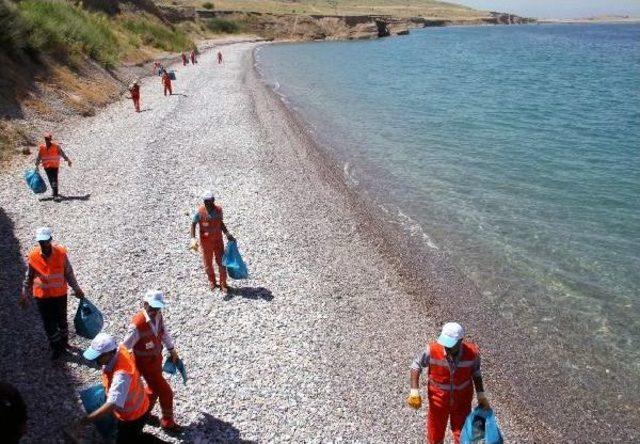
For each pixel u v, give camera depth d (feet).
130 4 210.59
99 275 39.47
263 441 26.35
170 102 107.34
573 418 31.76
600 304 43.29
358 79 182.09
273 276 43.50
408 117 114.93
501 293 44.96
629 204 64.39
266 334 35.47
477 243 53.98
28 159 62.69
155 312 23.38
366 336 37.42
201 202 56.39
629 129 104.63
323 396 30.45
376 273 47.11
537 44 398.21
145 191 56.85
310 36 428.15
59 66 95.86
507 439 29.63
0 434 15.71
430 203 64.49
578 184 71.56
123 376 20.83
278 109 112.57
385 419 29.55
